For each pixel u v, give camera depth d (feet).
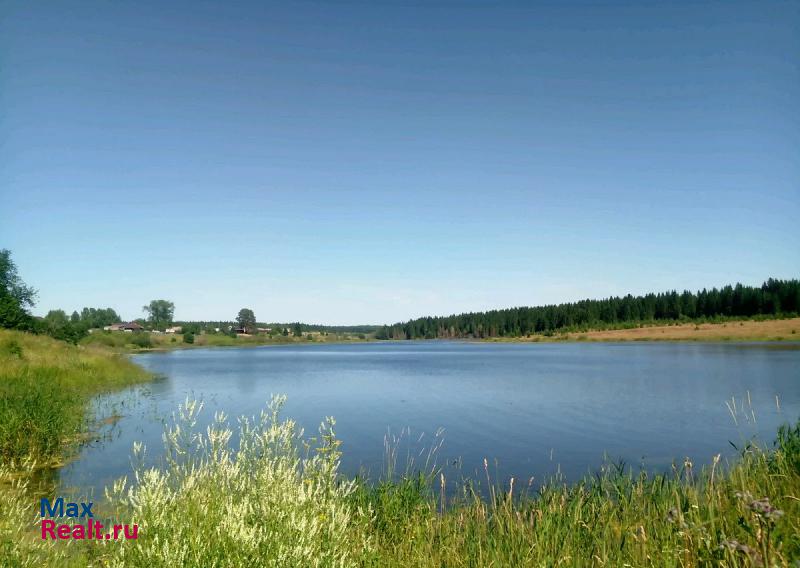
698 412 80.74
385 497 27.68
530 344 568.41
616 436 62.95
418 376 158.71
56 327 209.97
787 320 478.59
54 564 17.93
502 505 27.89
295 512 17.34
